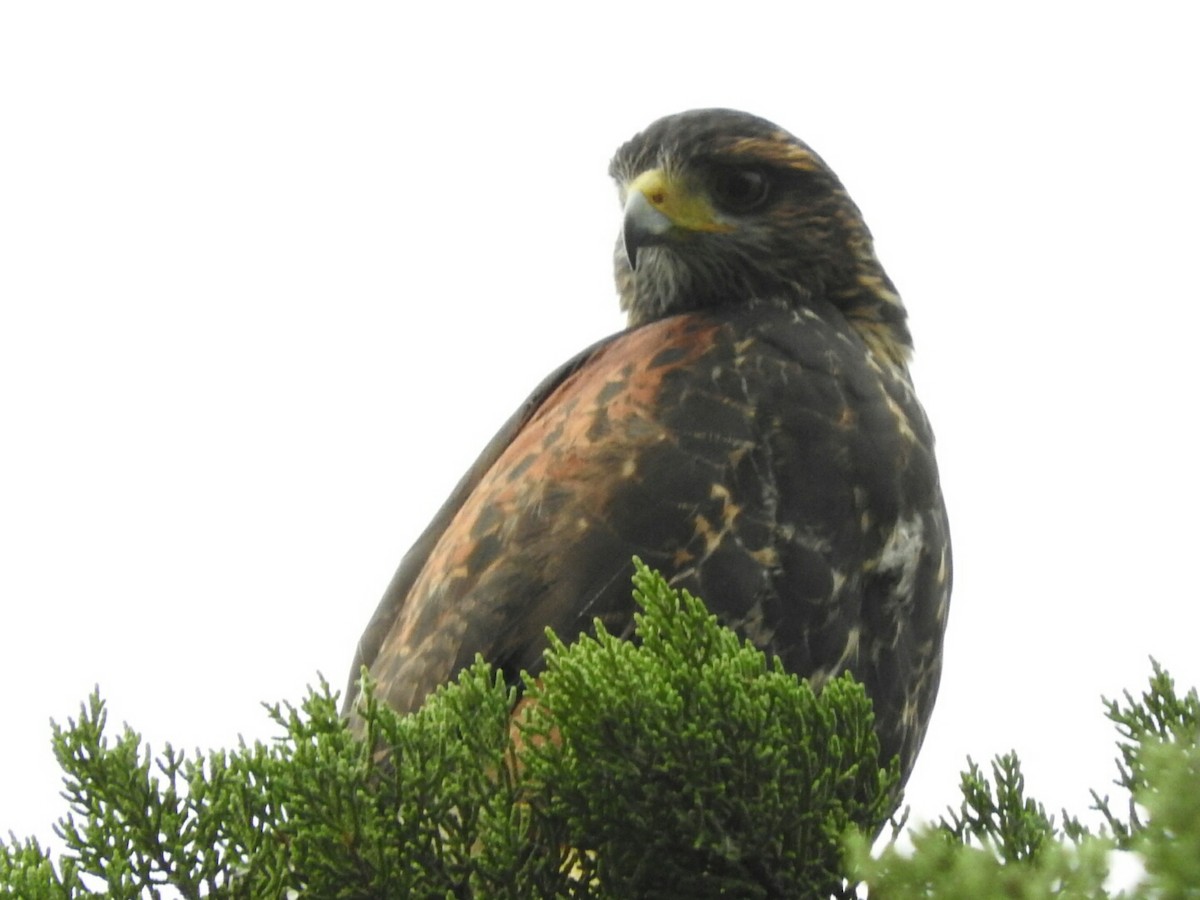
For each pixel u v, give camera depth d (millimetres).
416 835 7980
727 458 11602
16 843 8398
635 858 8203
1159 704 8617
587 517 11320
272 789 8016
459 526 11789
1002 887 5750
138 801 8070
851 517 11773
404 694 11375
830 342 12664
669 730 7828
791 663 11492
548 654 8008
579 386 12352
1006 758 8727
